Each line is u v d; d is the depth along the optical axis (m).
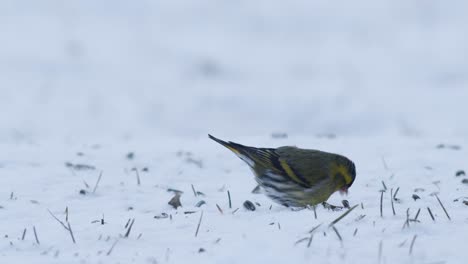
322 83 24.45
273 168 8.77
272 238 6.84
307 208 8.46
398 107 21.50
